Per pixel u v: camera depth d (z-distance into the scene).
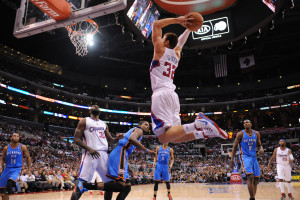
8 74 36.06
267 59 47.25
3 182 5.87
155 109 2.85
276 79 48.88
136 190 13.11
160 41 3.01
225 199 7.41
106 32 35.12
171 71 3.03
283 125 46.62
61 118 45.88
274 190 10.69
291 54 45.25
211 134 2.57
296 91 44.97
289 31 37.12
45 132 37.06
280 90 47.41
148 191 12.20
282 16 16.62
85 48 21.02
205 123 2.54
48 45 40.31
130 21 14.53
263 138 45.59
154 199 7.38
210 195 9.01
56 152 28.73
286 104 44.75
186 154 40.09
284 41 40.84
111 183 4.33
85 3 8.07
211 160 35.16
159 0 15.15
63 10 7.84
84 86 49.00
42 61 45.25
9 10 32.16
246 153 5.45
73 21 8.20
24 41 38.88
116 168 4.64
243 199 7.32
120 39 37.62
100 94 49.47
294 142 40.12
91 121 4.45
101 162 4.39
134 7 14.14
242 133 5.52
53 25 8.41
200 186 16.06
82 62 47.34
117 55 45.47
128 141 5.12
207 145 43.94
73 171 16.61
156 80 2.98
